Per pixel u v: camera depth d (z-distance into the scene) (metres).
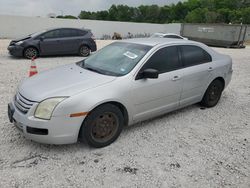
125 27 39.47
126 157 3.57
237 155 3.76
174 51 4.68
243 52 21.19
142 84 4.05
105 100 3.61
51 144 3.76
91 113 3.56
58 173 3.17
